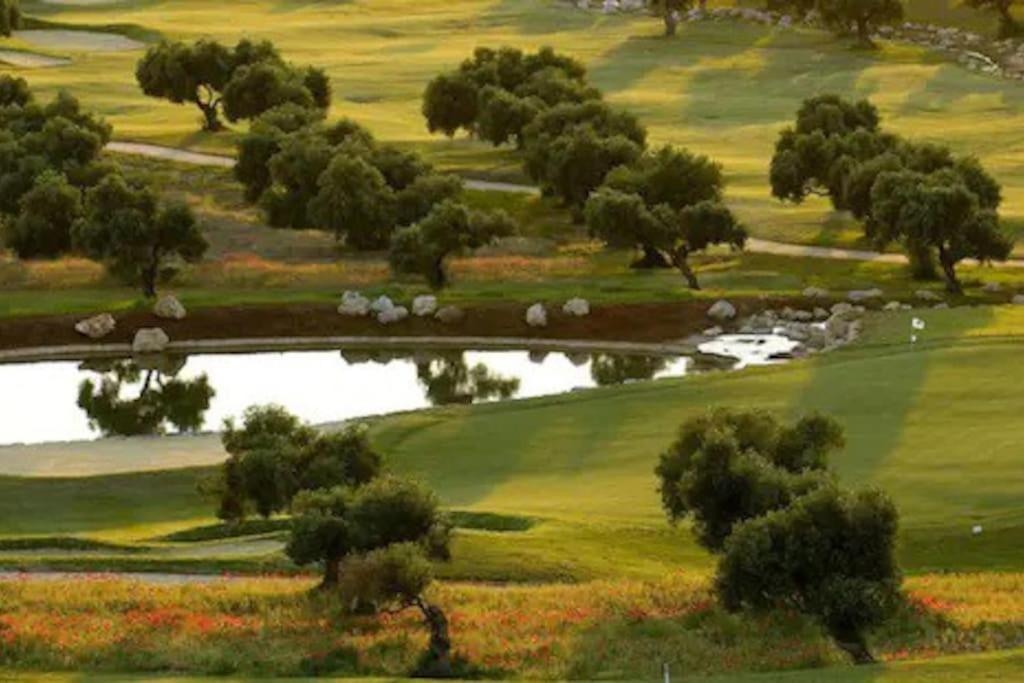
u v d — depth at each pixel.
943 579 96.06
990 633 85.44
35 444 148.25
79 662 84.50
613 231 196.88
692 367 176.88
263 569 102.94
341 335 186.12
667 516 111.12
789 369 149.12
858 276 199.62
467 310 188.75
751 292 192.38
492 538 104.69
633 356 182.50
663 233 195.62
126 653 85.19
